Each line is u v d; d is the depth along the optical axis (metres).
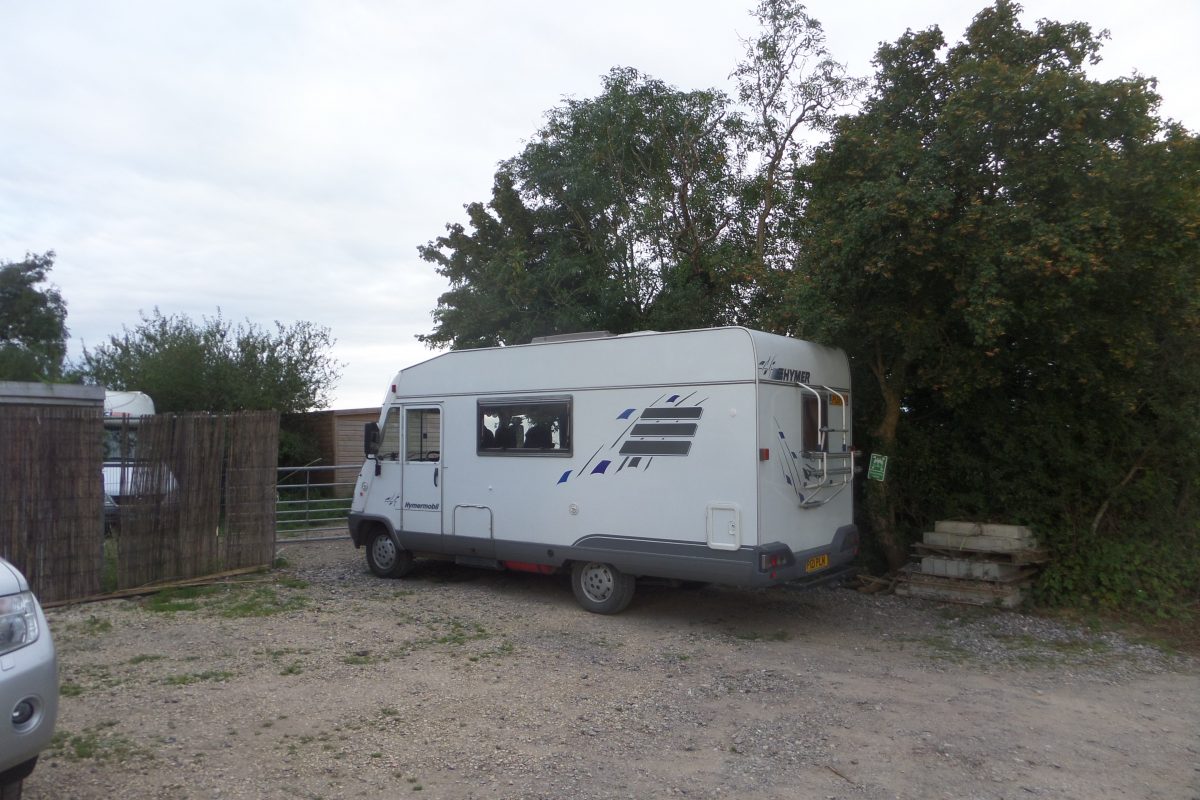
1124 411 8.86
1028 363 9.11
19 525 8.38
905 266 8.54
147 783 4.38
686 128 14.28
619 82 14.52
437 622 8.18
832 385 8.87
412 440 10.11
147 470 9.41
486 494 9.36
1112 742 5.25
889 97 9.65
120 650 7.01
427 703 5.75
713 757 4.89
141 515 9.35
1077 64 9.12
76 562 8.77
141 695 5.81
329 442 19.84
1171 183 7.79
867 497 10.04
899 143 8.65
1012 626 8.26
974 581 9.05
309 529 14.60
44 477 8.54
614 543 8.35
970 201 8.29
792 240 13.50
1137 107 7.93
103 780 4.40
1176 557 8.86
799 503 8.07
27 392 12.23
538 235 16.12
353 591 9.66
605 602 8.58
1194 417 8.70
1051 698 6.14
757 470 7.52
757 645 7.57
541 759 4.82
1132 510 9.27
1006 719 5.64
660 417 8.11
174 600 8.94
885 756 4.94
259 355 20.33
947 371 9.01
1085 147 7.84
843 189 9.02
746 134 14.21
